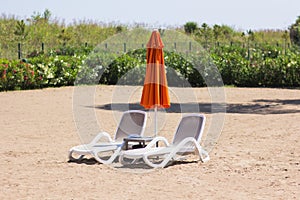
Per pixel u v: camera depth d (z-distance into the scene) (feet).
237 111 52.44
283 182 24.72
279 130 39.09
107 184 24.38
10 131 39.42
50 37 113.91
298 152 31.40
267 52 101.30
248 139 35.99
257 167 27.86
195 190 23.31
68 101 59.16
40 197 21.99
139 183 24.62
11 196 22.12
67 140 36.01
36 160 29.50
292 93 72.43
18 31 104.83
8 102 57.93
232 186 24.06
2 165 28.14
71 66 78.89
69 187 23.72
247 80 84.48
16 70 71.46
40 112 49.90
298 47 102.99
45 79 74.69
